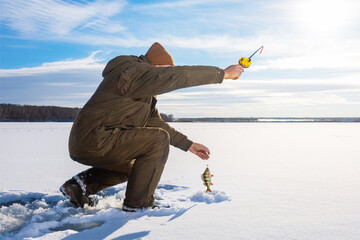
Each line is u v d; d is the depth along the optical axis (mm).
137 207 2410
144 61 2535
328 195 2922
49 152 7836
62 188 2543
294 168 4883
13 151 8070
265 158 6340
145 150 2455
